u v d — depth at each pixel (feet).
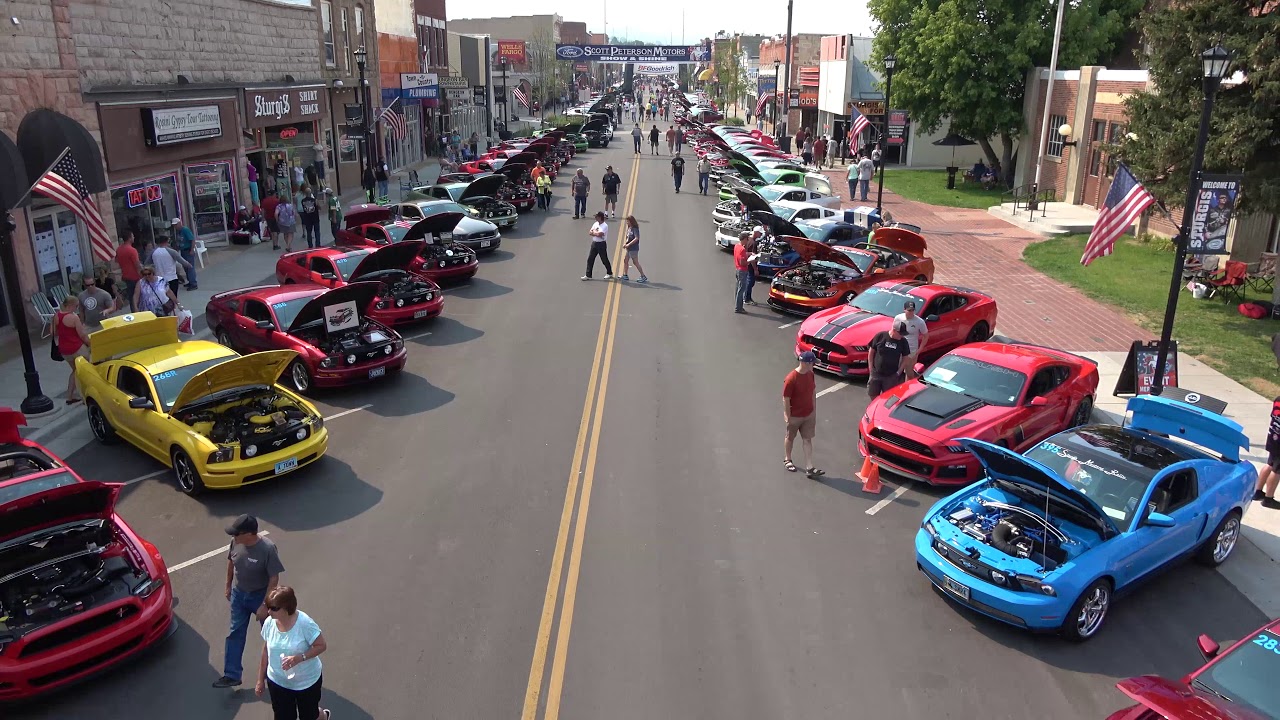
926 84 123.65
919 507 34.17
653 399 45.39
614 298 66.39
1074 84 105.81
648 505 33.81
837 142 172.45
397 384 47.73
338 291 45.91
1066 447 30.66
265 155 96.22
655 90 569.23
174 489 35.42
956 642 25.77
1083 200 105.40
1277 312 58.85
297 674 20.16
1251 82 54.29
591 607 27.12
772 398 45.80
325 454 38.60
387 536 31.45
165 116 70.95
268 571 22.90
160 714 22.79
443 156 158.10
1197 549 29.63
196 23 78.95
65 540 26.17
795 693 23.38
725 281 72.33
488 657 24.76
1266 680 19.12
